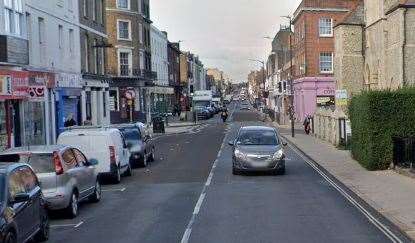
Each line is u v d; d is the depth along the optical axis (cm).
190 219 1417
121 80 6569
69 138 2130
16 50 2683
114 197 1841
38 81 3156
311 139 4353
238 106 16725
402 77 3534
